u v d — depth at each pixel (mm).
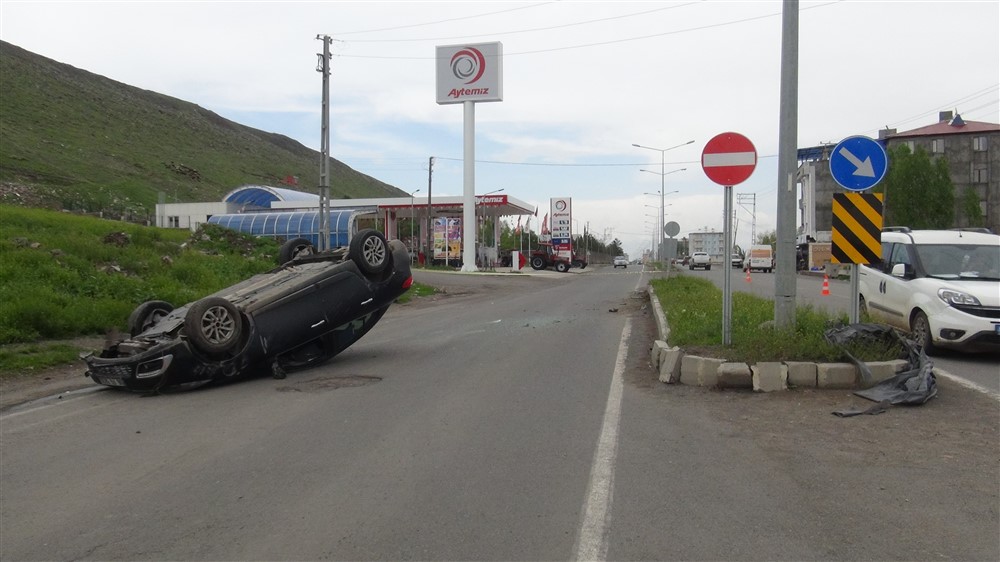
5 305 13648
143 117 143500
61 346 12922
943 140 76625
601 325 16562
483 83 50344
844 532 4656
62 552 4516
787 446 6555
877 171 9602
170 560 4371
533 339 14258
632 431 7164
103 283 17453
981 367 10352
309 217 48656
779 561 4254
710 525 4793
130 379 9195
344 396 9086
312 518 4996
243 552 4465
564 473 5895
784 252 9961
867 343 8953
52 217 27766
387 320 19797
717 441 6754
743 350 9219
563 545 4504
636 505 5164
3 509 5285
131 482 5859
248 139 175000
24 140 93125
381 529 4785
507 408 8234
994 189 75438
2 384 10445
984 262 12047
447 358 12023
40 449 6926
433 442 6855
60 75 138125
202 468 6191
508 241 109500
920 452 6320
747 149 9688
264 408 8523
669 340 10922
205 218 63562
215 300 9750
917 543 4488
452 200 61219
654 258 116562
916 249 12391
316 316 10828
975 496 5262
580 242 123188
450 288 34062
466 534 4688
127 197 85062
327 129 31266
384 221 63844
